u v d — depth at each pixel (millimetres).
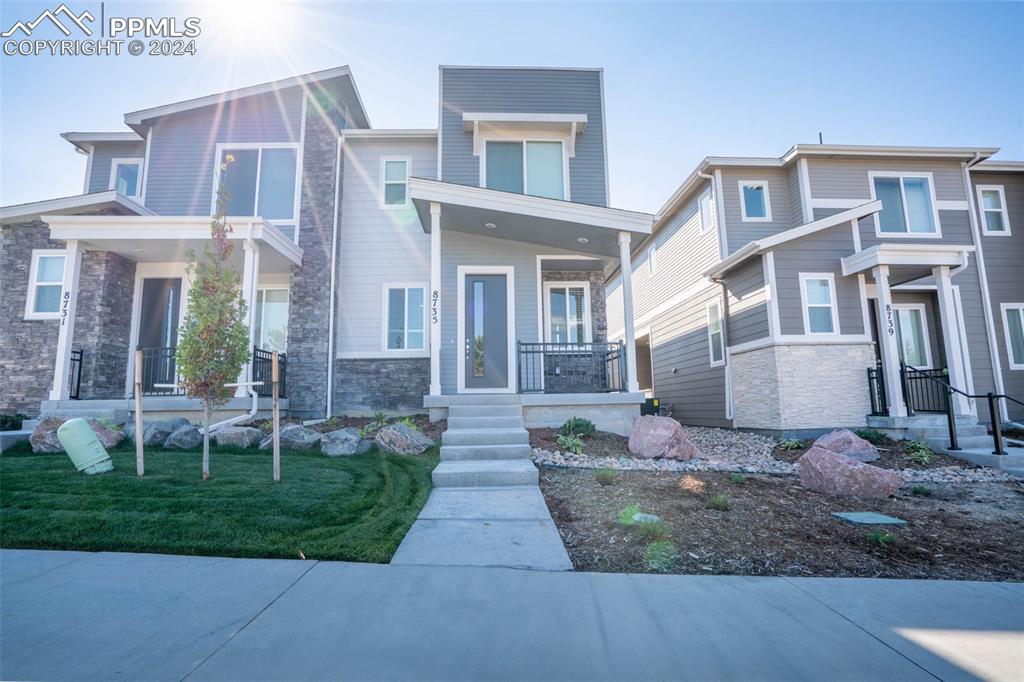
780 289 10977
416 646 2570
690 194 14922
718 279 13102
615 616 2947
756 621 2932
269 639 2613
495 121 11445
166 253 10250
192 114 11727
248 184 11430
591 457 7336
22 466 6035
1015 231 13664
